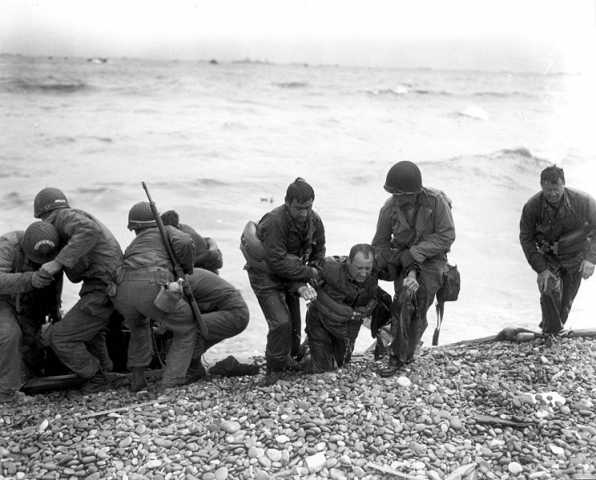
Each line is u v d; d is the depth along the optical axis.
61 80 68.25
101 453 4.82
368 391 5.58
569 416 5.21
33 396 6.40
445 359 6.46
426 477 4.46
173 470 4.60
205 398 5.84
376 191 24.66
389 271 5.97
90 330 6.26
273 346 6.16
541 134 40.94
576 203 6.03
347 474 4.52
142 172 27.48
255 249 5.95
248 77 90.50
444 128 44.81
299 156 32.53
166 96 58.06
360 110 53.59
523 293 12.48
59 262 5.81
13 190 23.67
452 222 5.76
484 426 5.10
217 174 27.11
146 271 5.96
